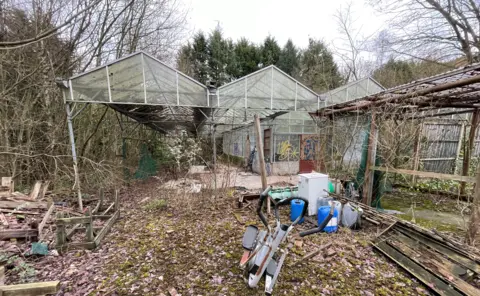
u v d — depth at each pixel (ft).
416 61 27.53
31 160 17.70
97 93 14.65
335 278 7.61
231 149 45.62
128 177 25.08
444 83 10.30
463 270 7.22
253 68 57.77
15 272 7.66
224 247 9.93
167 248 9.85
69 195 16.85
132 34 27.17
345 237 10.54
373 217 12.06
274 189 16.66
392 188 19.69
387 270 8.05
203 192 17.94
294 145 30.40
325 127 19.49
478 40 20.68
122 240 10.65
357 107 15.35
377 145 15.19
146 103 15.62
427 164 20.53
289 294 6.86
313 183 13.02
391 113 13.89
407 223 10.32
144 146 29.22
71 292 6.91
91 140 22.99
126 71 14.97
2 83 16.26
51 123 17.85
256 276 6.43
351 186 15.33
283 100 19.81
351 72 43.65
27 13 17.35
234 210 14.94
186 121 32.24
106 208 14.99
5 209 11.18
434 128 20.68
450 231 11.31
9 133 17.19
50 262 8.54
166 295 6.89
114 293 6.93
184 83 16.55
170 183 23.75
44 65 17.38
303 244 9.88
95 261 8.74
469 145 16.84
